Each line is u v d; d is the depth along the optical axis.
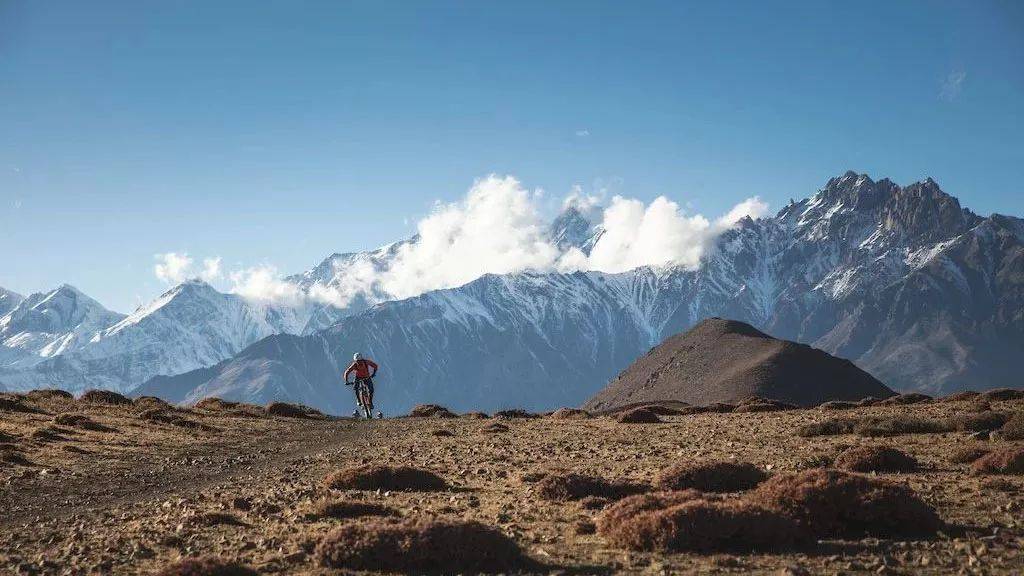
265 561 15.69
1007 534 16.53
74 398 59.41
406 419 63.22
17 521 20.77
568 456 33.75
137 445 37.66
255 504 22.08
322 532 18.16
